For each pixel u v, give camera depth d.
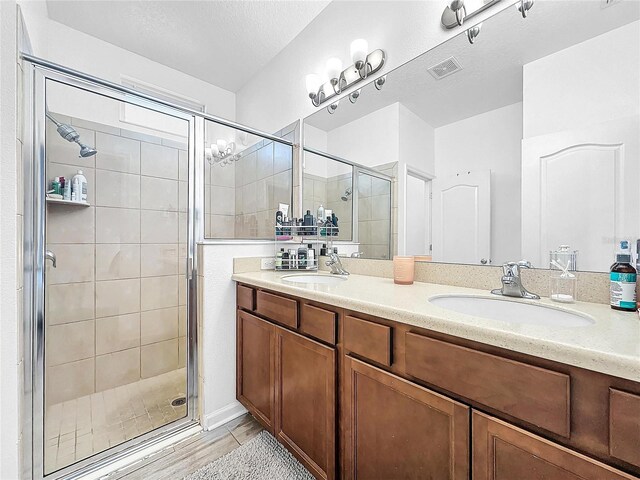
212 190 1.88
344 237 1.83
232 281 1.73
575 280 0.95
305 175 2.11
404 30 1.51
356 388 0.98
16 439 1.07
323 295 1.07
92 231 1.82
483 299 1.05
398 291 1.13
